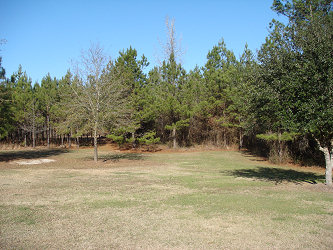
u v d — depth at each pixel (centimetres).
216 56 3716
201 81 3538
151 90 3183
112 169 1641
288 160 2083
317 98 903
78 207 745
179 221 623
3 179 1211
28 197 862
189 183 1158
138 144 3491
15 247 471
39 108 3756
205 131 3669
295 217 650
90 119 1889
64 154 2770
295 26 1067
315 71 909
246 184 1145
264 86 1040
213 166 1902
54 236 527
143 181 1200
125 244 488
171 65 3141
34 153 2880
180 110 2956
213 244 487
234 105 2827
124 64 3008
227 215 669
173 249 466
